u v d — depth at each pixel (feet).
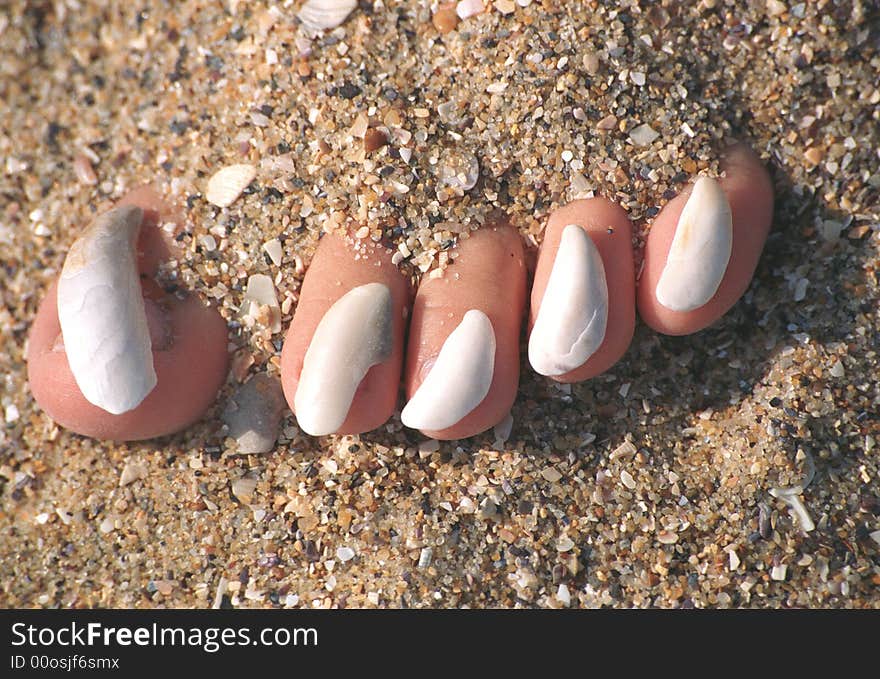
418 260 1.06
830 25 1.07
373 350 1.02
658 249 1.04
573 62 1.07
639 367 1.07
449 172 1.06
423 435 1.06
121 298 1.03
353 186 1.06
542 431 1.07
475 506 1.06
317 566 1.06
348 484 1.06
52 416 1.05
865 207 1.07
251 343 1.07
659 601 1.05
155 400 1.04
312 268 1.06
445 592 1.05
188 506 1.07
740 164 1.06
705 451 1.07
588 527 1.06
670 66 1.07
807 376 1.06
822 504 1.05
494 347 1.03
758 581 1.05
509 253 1.06
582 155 1.06
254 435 1.07
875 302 1.07
